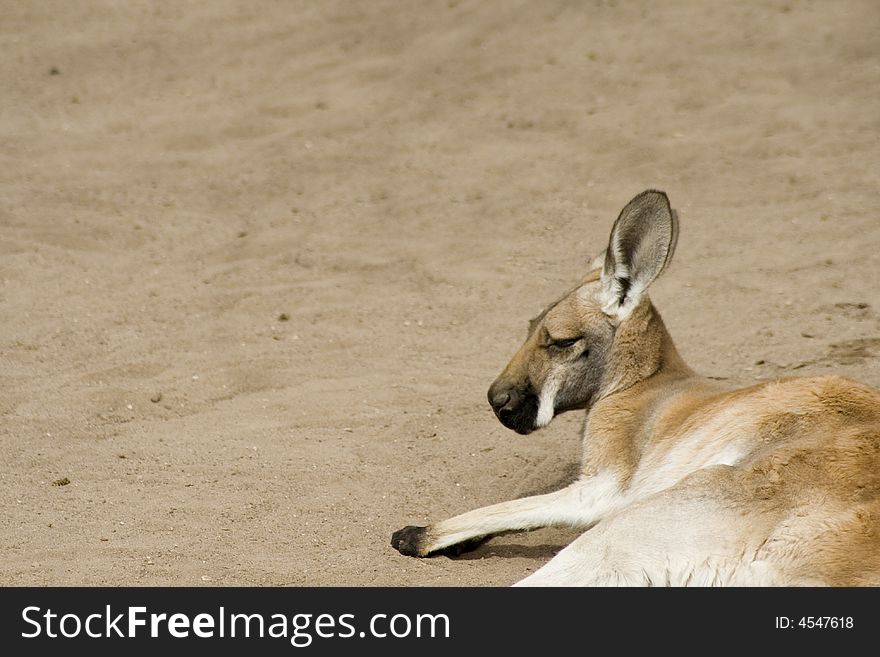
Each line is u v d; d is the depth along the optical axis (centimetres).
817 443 692
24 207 1645
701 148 1809
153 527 884
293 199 1703
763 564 643
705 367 1173
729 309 1316
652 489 778
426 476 980
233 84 2128
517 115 1967
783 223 1556
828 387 752
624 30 2303
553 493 844
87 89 2114
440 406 1120
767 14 2356
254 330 1308
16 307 1349
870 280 1370
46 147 1877
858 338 1213
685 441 785
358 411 1112
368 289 1423
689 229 1563
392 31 2336
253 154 1852
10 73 2172
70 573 811
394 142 1884
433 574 815
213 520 897
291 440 1051
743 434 745
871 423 719
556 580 671
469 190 1709
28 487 953
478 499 940
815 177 1697
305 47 2278
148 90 2108
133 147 1880
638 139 1850
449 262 1497
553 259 1492
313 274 1466
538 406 880
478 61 2186
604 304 866
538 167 1775
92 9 2483
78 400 1125
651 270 850
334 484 963
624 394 865
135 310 1352
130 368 1202
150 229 1592
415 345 1272
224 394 1154
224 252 1526
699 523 664
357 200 1692
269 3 2500
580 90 2052
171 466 996
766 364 1168
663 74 2100
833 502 654
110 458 1011
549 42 2266
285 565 824
